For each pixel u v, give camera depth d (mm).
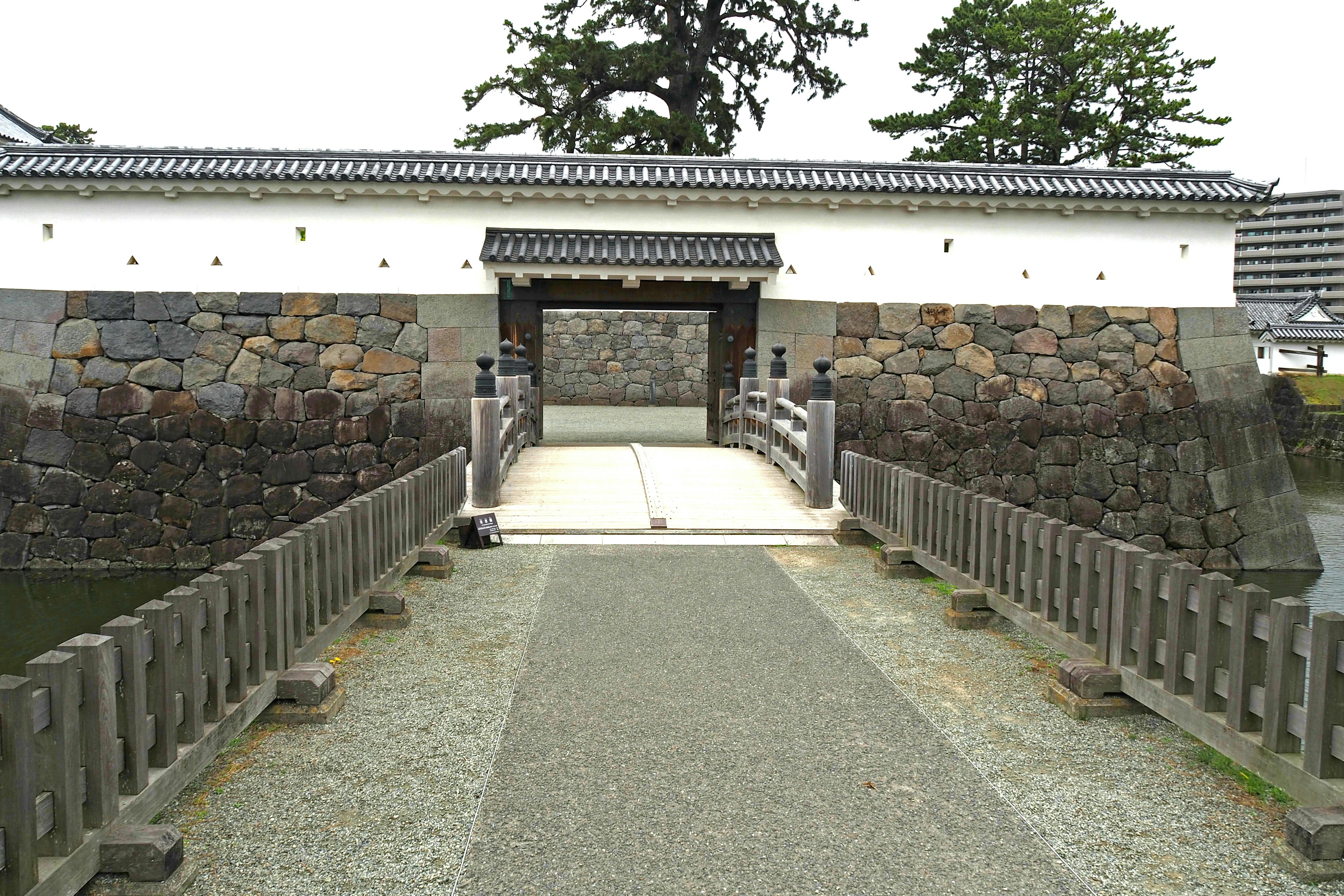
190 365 12828
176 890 2598
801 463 9586
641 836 2992
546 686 4414
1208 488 13805
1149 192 13383
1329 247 74750
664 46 22922
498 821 3094
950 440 13773
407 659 4812
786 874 2770
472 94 23047
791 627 5445
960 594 5453
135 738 2760
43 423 12539
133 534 12586
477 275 13312
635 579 6578
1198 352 13906
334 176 12633
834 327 13734
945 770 3514
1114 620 4109
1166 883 2756
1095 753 3676
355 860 2852
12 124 18078
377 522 5559
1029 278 13859
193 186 12609
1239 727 3262
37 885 2299
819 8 23172
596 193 13227
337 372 13086
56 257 12703
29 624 10125
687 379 23281
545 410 21734
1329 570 13727
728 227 13680
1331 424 29156
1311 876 2756
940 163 14055
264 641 3816
